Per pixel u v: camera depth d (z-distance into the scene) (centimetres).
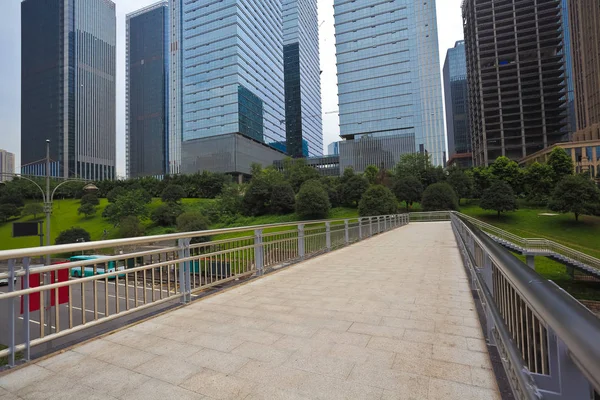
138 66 13250
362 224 1508
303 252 876
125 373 273
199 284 516
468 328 358
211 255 543
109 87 8931
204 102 9644
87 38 8425
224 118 9338
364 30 10044
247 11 9931
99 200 6706
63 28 7938
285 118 12775
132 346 328
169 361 293
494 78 8738
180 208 5159
